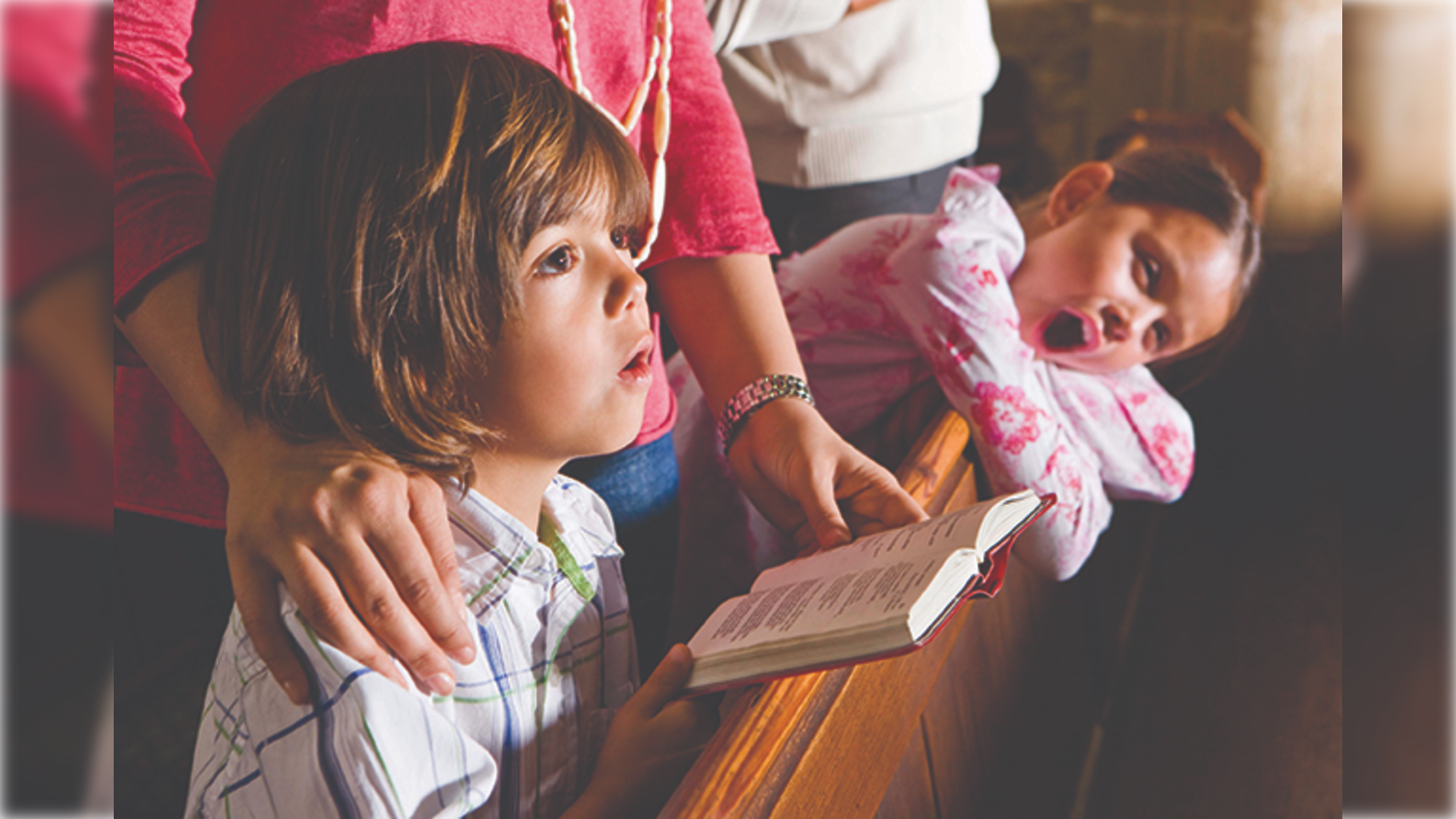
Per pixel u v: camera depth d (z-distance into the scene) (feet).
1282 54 12.32
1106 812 6.31
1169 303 6.12
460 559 2.36
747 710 2.40
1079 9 14.01
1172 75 13.47
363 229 2.04
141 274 2.27
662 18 3.50
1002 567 2.44
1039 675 6.11
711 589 5.61
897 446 5.96
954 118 7.43
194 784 2.25
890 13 6.75
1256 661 7.95
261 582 1.94
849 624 2.24
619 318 2.32
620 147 2.40
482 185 2.09
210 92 2.81
